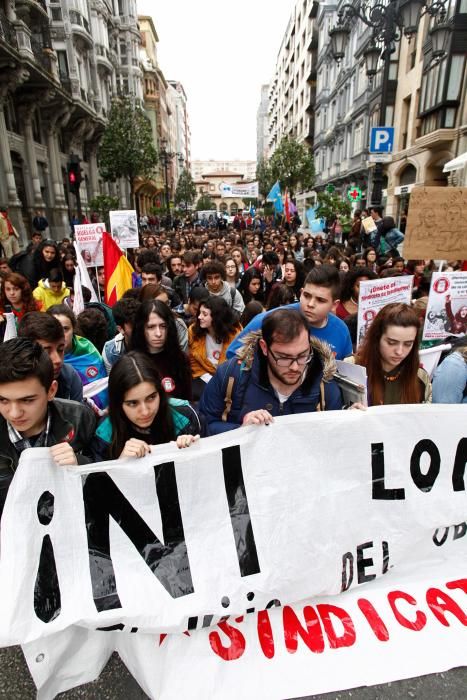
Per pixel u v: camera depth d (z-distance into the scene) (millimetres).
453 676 1587
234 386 1975
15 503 1496
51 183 22281
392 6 8500
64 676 1542
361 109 24656
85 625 1480
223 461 1726
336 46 8945
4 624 1385
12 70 15922
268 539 1730
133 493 1643
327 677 1554
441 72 15250
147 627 1525
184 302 5973
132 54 40844
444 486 1932
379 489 1863
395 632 1681
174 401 2066
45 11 19219
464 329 3389
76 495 1584
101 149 22453
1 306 4367
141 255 5844
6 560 1450
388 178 21188
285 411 1937
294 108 52531
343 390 2021
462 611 1759
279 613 1704
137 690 1571
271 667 1568
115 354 3078
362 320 3303
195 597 1607
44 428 1762
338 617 1712
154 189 49062
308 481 1790
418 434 1902
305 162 29016
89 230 5590
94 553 1580
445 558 1919
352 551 1809
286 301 3992
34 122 20828
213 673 1538
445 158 16250
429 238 3615
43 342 2141
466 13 14258
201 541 1685
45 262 6336
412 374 2189
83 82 25656
